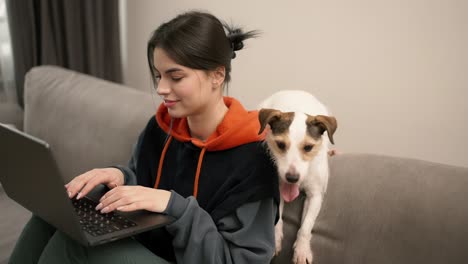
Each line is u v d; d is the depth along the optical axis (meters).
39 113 2.10
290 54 2.13
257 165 1.19
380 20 1.84
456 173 1.17
